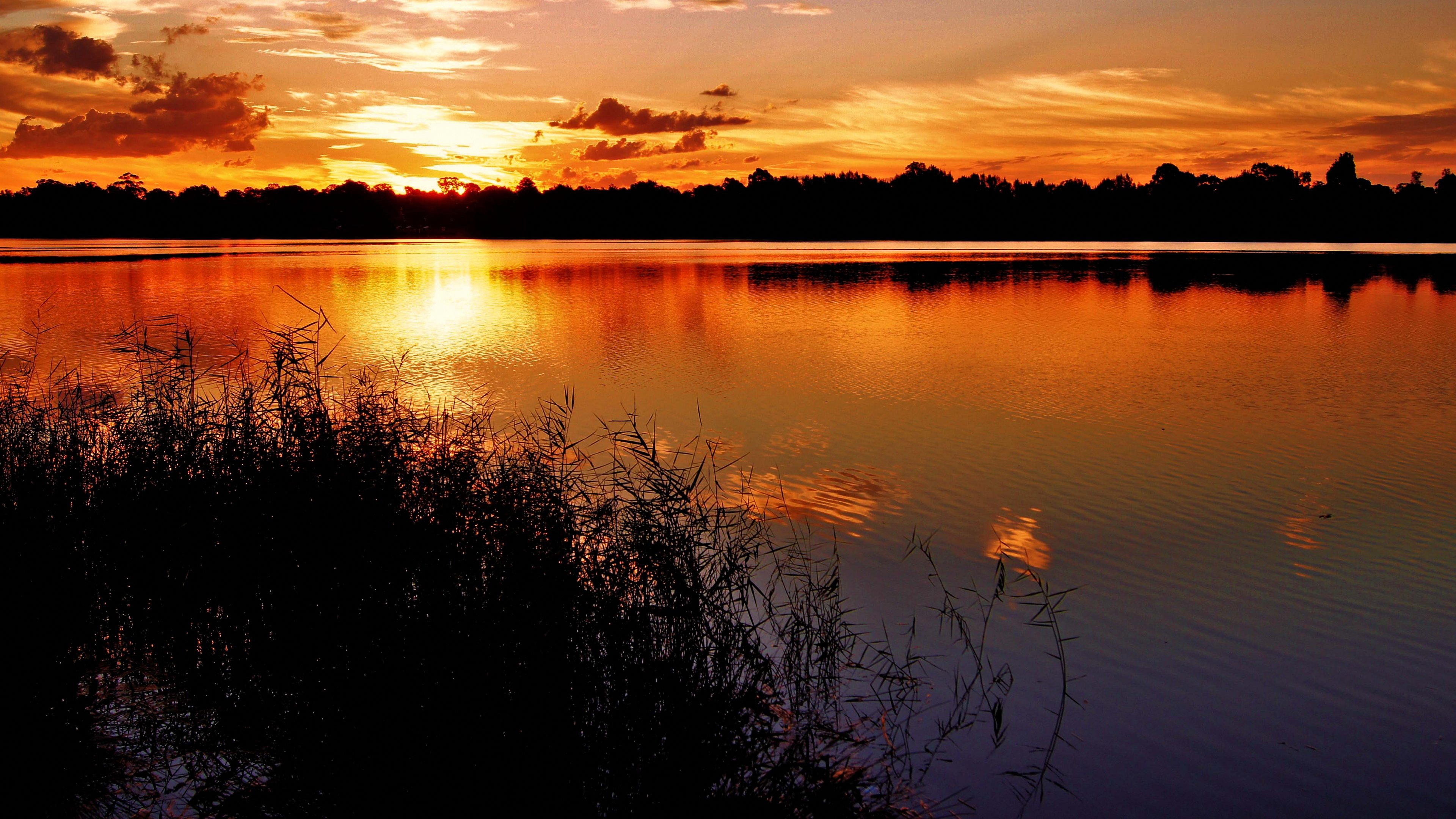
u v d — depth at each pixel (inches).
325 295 1600.6
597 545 243.8
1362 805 233.9
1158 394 707.4
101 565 271.3
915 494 461.1
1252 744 257.8
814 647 287.4
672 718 206.2
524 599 219.9
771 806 205.3
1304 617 331.6
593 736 205.6
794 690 264.1
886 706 270.1
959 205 7121.1
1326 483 478.9
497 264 2691.9
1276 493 462.9
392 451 271.9
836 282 1937.7
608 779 200.4
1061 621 327.3
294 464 264.1
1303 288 1678.2
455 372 799.7
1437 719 270.5
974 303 1443.2
